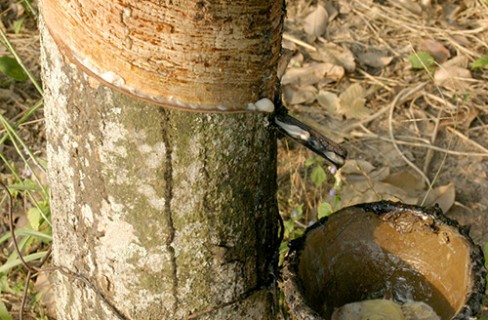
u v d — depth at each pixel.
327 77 2.63
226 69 1.24
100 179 1.41
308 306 1.34
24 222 2.25
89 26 1.23
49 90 1.43
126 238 1.46
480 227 2.25
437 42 2.73
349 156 2.42
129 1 1.17
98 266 1.54
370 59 2.70
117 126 1.32
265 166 1.44
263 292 1.60
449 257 1.53
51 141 1.49
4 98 2.60
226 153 1.36
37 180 2.07
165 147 1.33
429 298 1.60
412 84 2.62
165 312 1.54
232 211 1.44
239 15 1.19
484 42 2.74
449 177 2.38
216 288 1.52
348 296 1.66
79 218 1.51
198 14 1.17
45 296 2.05
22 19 2.71
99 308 1.60
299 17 2.83
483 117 2.54
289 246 1.46
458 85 2.61
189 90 1.25
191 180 1.37
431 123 2.52
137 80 1.25
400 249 1.60
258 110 1.31
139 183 1.38
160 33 1.19
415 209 1.54
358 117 2.52
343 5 2.86
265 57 1.26
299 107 2.56
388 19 2.83
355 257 1.62
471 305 1.35
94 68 1.27
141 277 1.50
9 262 1.90
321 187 2.29
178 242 1.44
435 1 2.87
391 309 1.61
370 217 1.57
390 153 2.43
